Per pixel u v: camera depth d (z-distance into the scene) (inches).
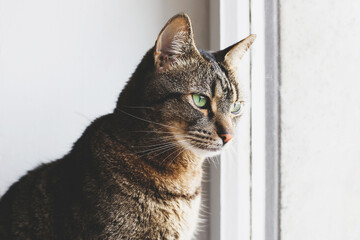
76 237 26.4
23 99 32.9
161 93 27.3
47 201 27.8
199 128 27.2
